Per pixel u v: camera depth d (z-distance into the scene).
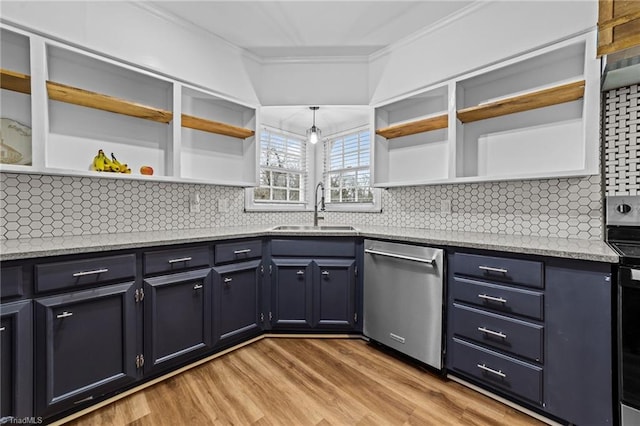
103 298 1.44
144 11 1.90
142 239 1.62
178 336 1.72
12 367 1.20
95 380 1.41
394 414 1.41
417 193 2.49
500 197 2.02
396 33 2.24
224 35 2.28
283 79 2.62
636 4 1.26
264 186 3.11
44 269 1.27
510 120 1.97
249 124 2.59
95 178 1.87
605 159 1.62
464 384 1.66
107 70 1.86
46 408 1.26
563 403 1.29
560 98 1.69
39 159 1.48
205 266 1.86
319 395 1.55
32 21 1.48
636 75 1.45
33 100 1.47
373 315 2.08
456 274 1.66
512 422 1.36
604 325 1.19
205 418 1.37
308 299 2.22
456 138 2.01
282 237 2.23
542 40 1.65
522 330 1.41
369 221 2.88
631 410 1.12
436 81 2.11
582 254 1.23
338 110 2.80
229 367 1.82
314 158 3.51
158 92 2.12
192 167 2.36
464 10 1.96
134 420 1.36
